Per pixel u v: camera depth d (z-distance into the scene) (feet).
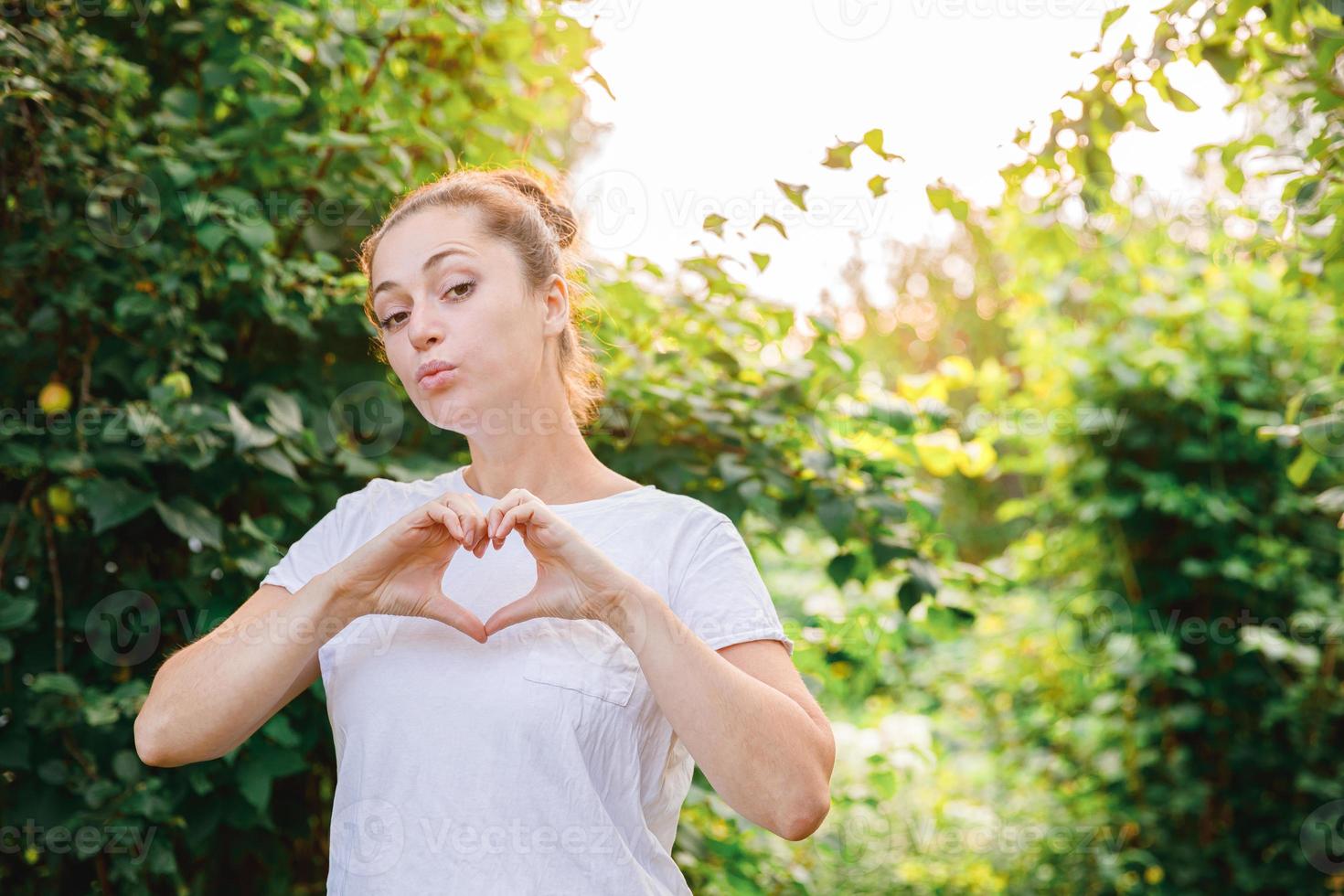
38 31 5.83
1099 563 13.87
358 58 6.80
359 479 6.85
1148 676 12.90
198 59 7.06
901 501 7.70
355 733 3.66
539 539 3.47
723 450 7.66
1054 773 13.85
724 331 7.84
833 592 13.99
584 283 5.46
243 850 6.73
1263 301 12.89
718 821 7.86
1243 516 12.71
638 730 3.64
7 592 6.21
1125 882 12.28
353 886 3.58
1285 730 12.87
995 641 14.87
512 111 7.88
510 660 3.59
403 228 3.90
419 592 3.58
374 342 6.86
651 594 3.43
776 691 3.52
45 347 6.38
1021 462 14.24
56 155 6.04
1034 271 13.38
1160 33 6.28
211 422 5.98
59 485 6.22
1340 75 6.02
